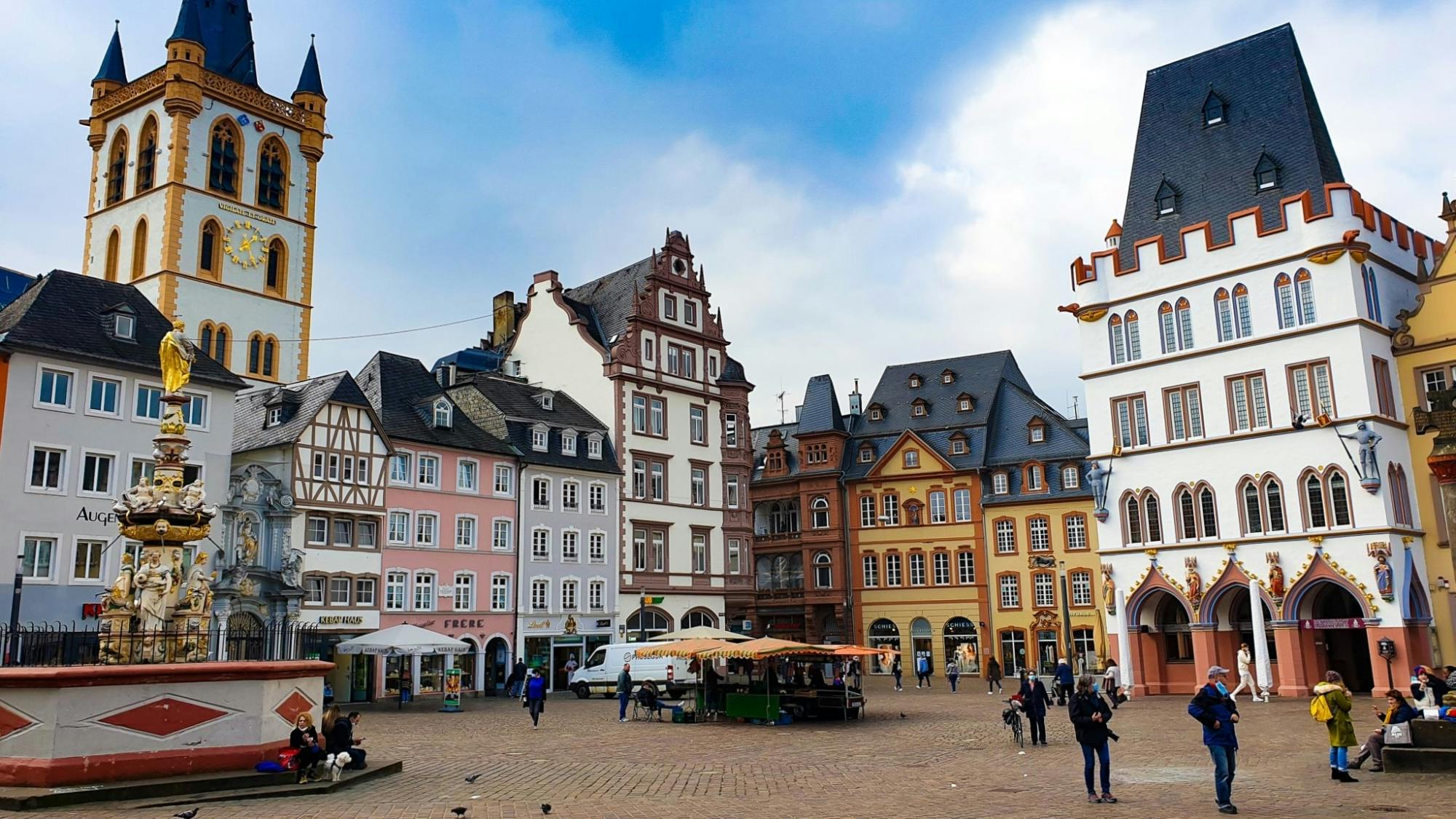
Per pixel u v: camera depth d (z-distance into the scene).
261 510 50.03
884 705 46.84
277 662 22.36
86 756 19.58
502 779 23.30
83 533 44.66
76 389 45.31
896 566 79.31
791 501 85.12
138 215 73.50
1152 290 51.53
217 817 17.89
